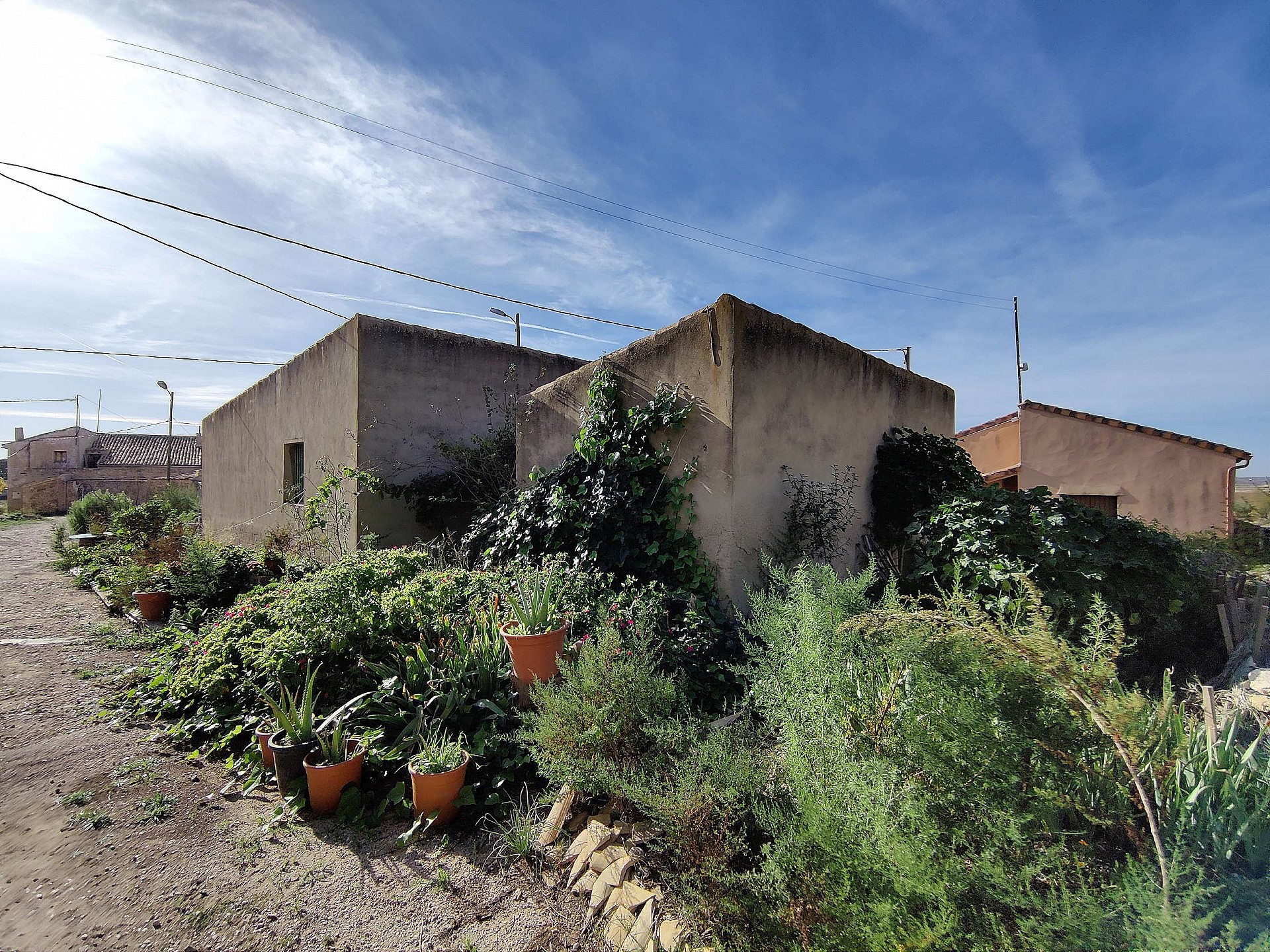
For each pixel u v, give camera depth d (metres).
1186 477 10.87
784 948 1.74
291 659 3.82
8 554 14.15
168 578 7.23
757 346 5.11
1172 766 1.89
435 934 2.29
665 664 3.84
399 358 8.30
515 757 3.23
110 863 2.76
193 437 36.25
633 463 5.30
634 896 2.23
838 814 1.73
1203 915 1.47
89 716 4.43
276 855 2.81
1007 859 1.62
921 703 1.93
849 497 6.24
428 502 8.13
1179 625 4.77
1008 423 12.79
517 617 3.89
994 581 4.61
